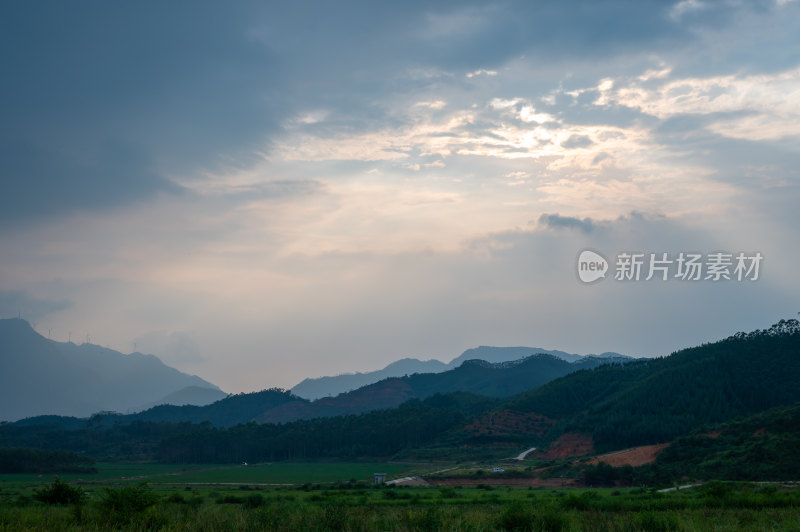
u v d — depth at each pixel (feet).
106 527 93.61
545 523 101.40
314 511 112.88
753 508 149.59
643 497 183.73
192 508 145.38
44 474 539.29
